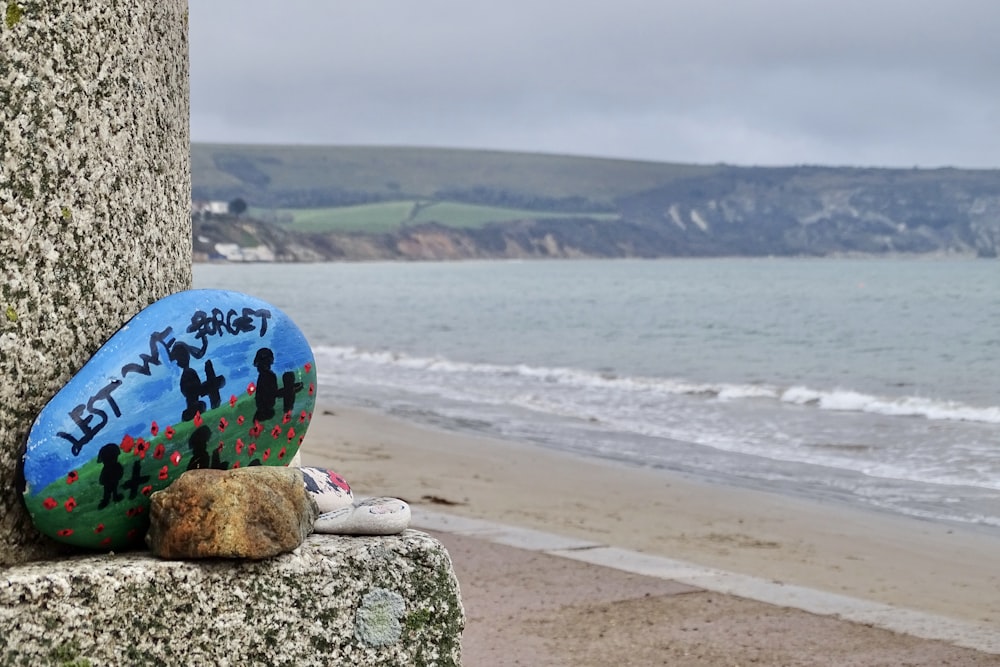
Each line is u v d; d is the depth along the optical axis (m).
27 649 1.87
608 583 5.91
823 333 38.62
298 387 2.37
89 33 2.09
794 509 9.52
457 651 2.22
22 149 2.01
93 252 2.11
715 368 26.39
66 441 1.97
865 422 15.60
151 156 2.26
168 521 2.00
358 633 2.11
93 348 2.12
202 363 2.16
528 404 18.22
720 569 6.54
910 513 9.37
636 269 165.12
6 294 2.00
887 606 5.55
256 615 2.03
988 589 6.81
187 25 2.49
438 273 138.88
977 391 20.36
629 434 14.46
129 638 1.94
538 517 8.88
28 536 2.05
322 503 2.47
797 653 4.70
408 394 19.83
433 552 2.19
